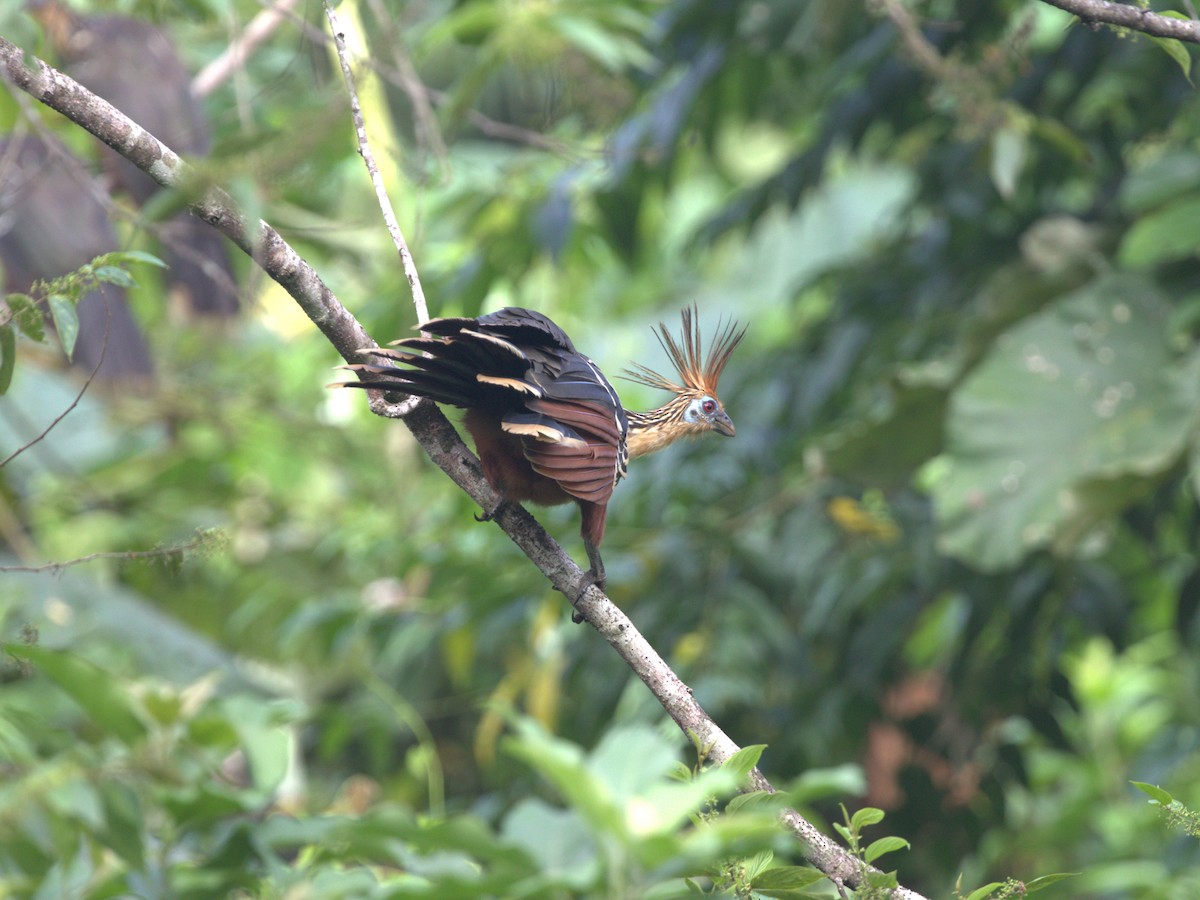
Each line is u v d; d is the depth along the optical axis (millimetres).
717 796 5094
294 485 15203
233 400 13977
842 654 11672
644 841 3850
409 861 5664
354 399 14633
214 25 11625
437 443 5840
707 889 5164
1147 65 11727
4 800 6715
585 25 10016
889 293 12406
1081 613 11383
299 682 14414
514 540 5672
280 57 13523
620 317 18359
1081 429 9773
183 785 6930
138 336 9883
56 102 5113
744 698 10375
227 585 14484
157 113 9148
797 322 15164
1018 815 14984
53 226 8789
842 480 11125
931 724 12203
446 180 7941
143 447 15633
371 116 8336
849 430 10828
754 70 12000
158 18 9398
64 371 11664
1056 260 10750
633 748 4305
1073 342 10070
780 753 11281
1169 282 10383
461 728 15555
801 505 11773
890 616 11391
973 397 9992
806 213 18688
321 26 8836
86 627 11211
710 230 12328
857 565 11305
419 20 12984
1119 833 13828
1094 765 14773
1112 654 11695
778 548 11547
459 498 11664
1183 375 9578
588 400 5770
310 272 5516
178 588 14375
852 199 18906
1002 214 12375
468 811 13297
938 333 12016
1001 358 10070
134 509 14539
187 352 14289
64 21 9133
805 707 11453
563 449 5562
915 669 12945
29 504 13875
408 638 11828
